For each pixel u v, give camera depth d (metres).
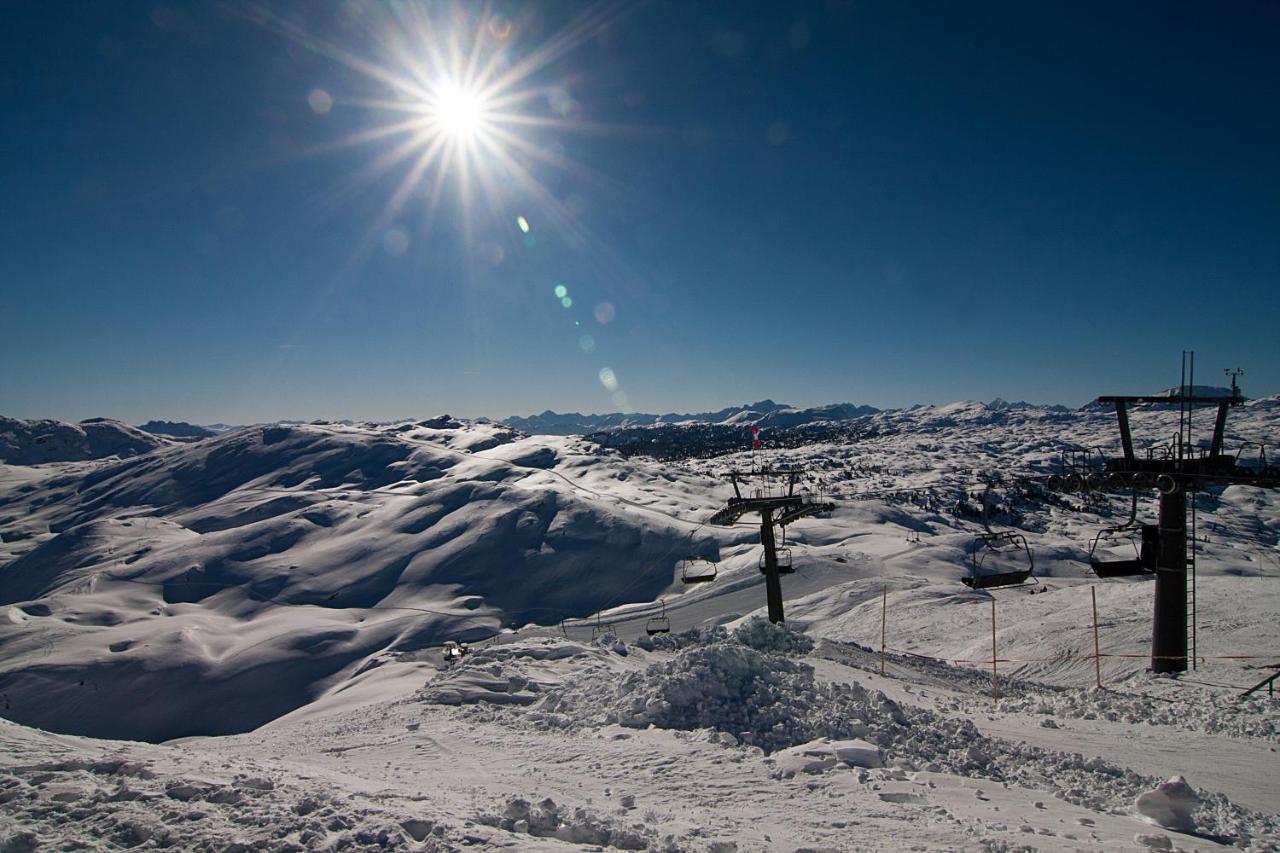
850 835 6.52
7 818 5.57
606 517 133.38
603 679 14.25
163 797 6.13
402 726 13.36
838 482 197.75
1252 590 28.05
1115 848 6.47
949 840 6.46
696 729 11.05
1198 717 13.99
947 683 19.27
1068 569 82.38
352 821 5.75
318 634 91.25
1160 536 20.73
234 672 81.88
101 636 92.81
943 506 148.00
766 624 22.03
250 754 11.30
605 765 9.43
